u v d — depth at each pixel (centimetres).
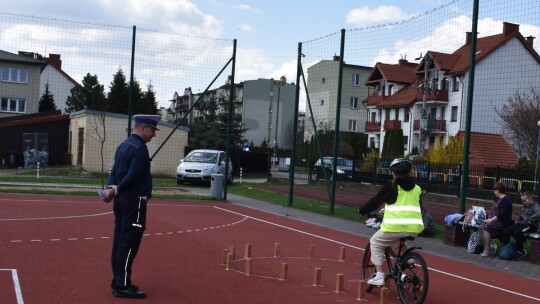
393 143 5234
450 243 1399
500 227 1242
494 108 3741
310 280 880
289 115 8688
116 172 724
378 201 761
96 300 692
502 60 2300
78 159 3584
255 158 4156
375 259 775
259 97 8550
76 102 7194
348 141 5691
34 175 3072
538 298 870
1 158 3772
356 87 5891
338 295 795
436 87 4956
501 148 3553
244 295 761
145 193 723
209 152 3111
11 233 1175
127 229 713
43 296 696
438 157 3478
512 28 3591
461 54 4634
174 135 3497
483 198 2491
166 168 3484
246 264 895
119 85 6531
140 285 784
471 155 3469
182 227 1432
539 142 3262
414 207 752
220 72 2264
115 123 3347
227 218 1703
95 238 1160
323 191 3047
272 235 1387
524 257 1252
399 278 757
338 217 1886
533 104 4012
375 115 6006
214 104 5928
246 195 2591
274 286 826
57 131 3916
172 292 754
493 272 1081
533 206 1230
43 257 938
